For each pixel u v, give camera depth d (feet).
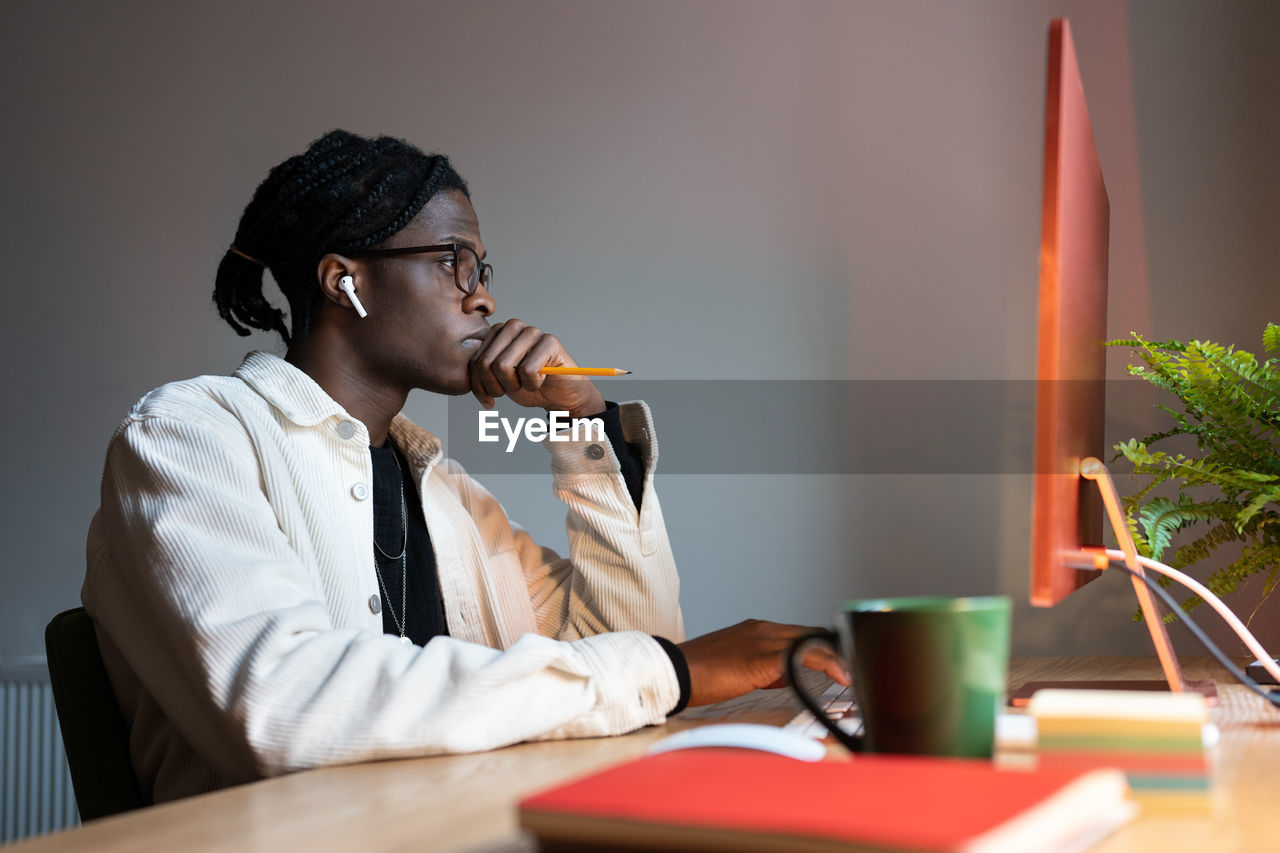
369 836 1.71
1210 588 4.50
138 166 8.95
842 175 7.48
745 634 3.04
